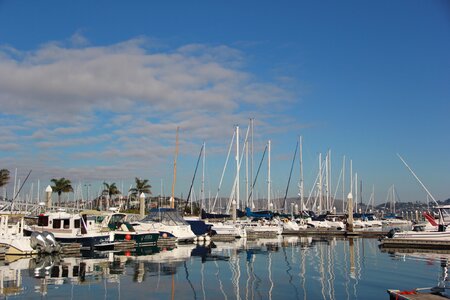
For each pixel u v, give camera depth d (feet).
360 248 170.50
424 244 168.86
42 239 132.98
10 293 76.95
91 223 173.58
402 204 503.61
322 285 86.94
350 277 96.73
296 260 128.16
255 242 206.08
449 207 174.70
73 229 154.71
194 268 109.81
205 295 77.46
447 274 101.50
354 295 77.66
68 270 103.50
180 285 86.28
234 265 116.37
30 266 109.09
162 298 74.95
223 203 301.63
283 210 324.80
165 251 155.12
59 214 157.89
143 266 112.68
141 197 280.51
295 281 91.30
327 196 349.61
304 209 325.01
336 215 331.77
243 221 253.65
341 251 157.79
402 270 107.65
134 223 192.44
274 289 82.89
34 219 177.78
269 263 120.98
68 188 366.63
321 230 271.69
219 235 225.35
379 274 100.99
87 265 112.78
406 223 381.81
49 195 239.50
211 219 256.32
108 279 91.91
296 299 74.43
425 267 113.50
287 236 255.70
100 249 156.46
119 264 116.06
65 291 79.10
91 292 78.69
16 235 133.28
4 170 312.71
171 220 201.67
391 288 83.66
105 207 415.03
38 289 80.53
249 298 75.51
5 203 248.93
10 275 95.30
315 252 153.58
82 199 395.75
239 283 89.04
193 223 212.84
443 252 153.99
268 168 293.23
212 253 148.66
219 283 88.79
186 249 164.45
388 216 434.30
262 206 318.04
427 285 87.10
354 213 357.41
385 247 172.96
